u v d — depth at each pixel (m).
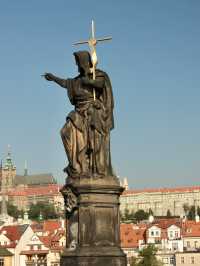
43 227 198.12
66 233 26.91
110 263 25.61
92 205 26.14
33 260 167.75
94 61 28.11
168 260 165.25
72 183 26.72
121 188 26.78
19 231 171.88
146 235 176.75
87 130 27.44
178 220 185.88
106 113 27.69
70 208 26.69
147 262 141.12
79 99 27.88
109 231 26.19
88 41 28.38
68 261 25.98
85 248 25.77
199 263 159.25
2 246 168.12
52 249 167.62
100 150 27.08
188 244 175.38
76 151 27.44
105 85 28.03
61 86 28.61
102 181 26.44
